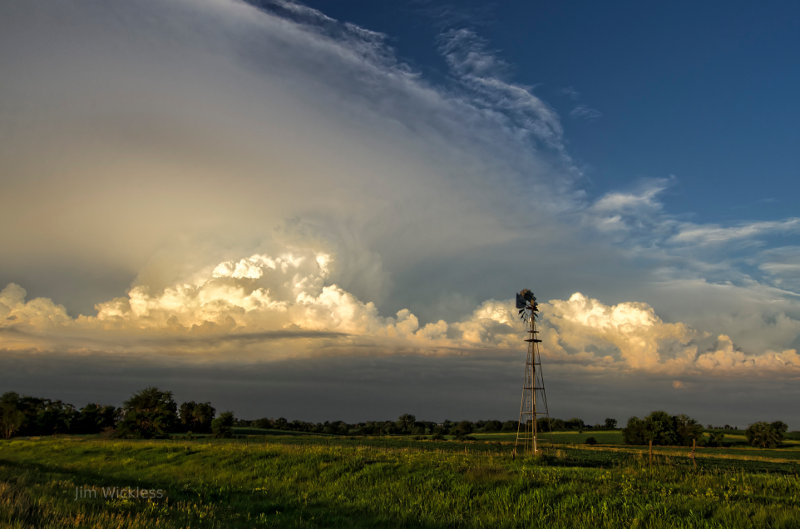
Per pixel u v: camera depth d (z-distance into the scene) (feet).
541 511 75.00
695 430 438.81
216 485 113.39
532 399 177.17
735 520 65.16
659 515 68.69
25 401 434.71
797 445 451.53
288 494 98.63
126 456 167.43
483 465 110.73
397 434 606.96
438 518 77.00
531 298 183.93
